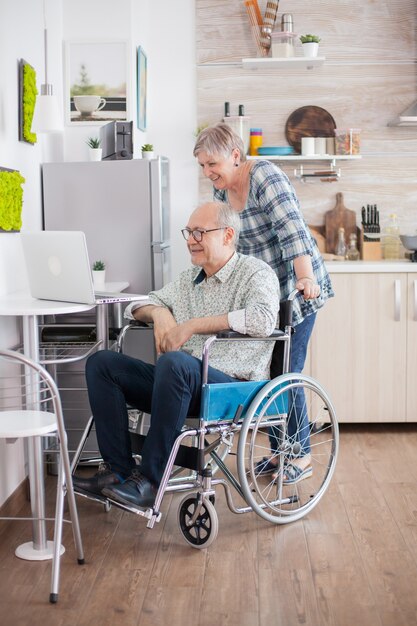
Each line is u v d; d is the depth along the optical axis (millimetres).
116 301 2980
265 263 2918
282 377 2850
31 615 2262
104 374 2811
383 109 4754
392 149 4762
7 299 3076
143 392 2869
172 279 4832
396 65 4734
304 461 3422
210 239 2855
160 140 4809
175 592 2402
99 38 4332
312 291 2980
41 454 2691
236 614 2266
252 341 2898
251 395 2799
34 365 2330
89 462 3584
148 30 4762
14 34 3379
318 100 4762
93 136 4375
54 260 2912
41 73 3844
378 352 4293
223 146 3117
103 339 3334
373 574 2520
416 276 4246
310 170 4773
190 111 4785
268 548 2732
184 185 4812
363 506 3145
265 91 4762
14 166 3414
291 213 3062
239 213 3203
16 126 3434
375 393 4312
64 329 3490
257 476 3295
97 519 3018
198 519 2730
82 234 2779
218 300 2920
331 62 4742
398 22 4715
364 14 4715
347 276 4258
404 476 3531
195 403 2740
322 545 2756
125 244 3885
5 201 3168
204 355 2664
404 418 4324
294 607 2303
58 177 3881
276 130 4785
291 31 4566
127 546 2754
